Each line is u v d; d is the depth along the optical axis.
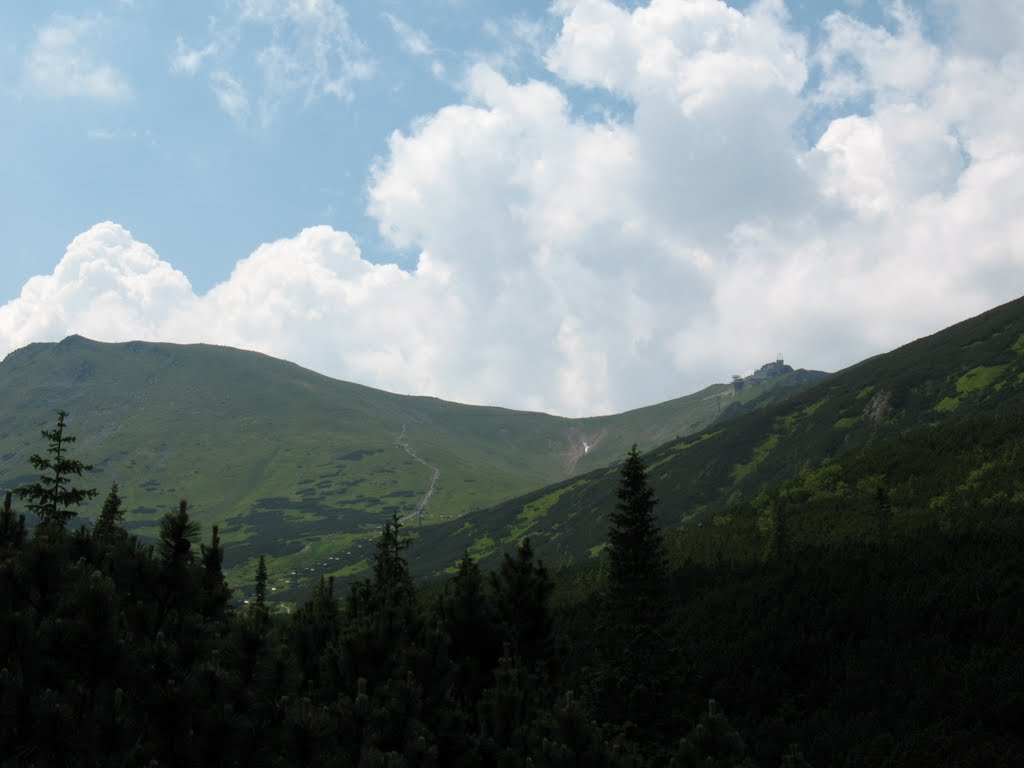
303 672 14.60
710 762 12.27
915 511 82.38
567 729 12.01
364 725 11.13
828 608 50.81
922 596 49.12
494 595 19.36
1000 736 32.03
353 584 22.00
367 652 13.51
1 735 8.52
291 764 10.20
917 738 33.22
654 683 38.34
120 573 12.12
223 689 10.25
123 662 9.69
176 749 9.56
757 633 49.53
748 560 76.75
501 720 13.59
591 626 55.16
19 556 11.03
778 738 37.12
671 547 100.00
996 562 53.62
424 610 15.48
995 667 38.00
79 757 8.74
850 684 41.06
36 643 9.41
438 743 12.34
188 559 12.73
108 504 42.78
